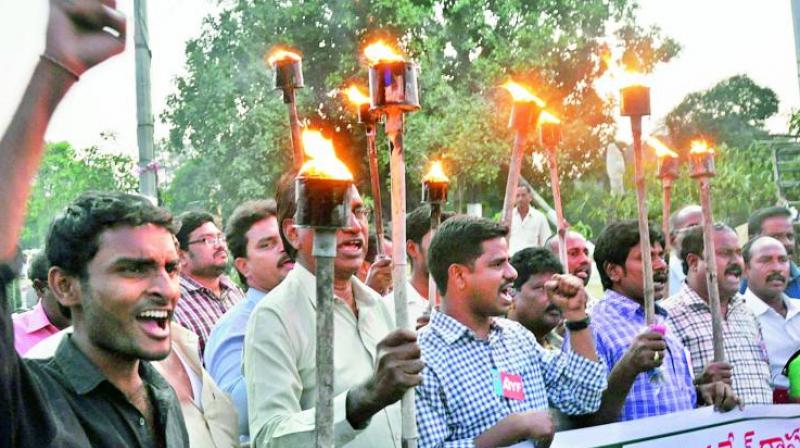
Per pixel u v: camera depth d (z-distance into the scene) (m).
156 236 2.16
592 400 3.46
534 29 16.47
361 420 2.34
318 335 1.83
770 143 13.54
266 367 2.79
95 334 2.12
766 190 13.46
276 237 4.34
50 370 2.11
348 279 3.06
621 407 3.62
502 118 16.14
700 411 3.71
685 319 4.55
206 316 4.87
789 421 3.90
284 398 2.75
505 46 16.53
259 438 2.70
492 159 16.03
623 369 3.52
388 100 2.21
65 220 2.14
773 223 6.43
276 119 15.84
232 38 16.50
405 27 16.20
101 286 2.10
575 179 18.11
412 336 2.24
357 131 16.73
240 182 15.95
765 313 5.25
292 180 3.10
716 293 3.74
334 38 16.44
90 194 2.19
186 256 4.95
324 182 1.79
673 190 14.61
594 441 3.46
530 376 3.37
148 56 9.20
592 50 17.05
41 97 1.25
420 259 4.49
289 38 16.34
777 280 5.24
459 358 3.19
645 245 3.44
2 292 1.39
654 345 3.45
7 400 1.49
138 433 2.16
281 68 3.13
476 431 3.14
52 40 1.25
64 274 2.15
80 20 1.25
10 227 1.25
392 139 2.24
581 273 5.09
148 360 2.15
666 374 3.91
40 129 1.26
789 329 5.23
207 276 4.98
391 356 2.23
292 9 16.28
